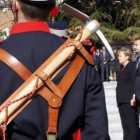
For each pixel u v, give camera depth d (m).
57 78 1.92
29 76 1.90
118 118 8.48
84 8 26.14
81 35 2.04
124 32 24.92
